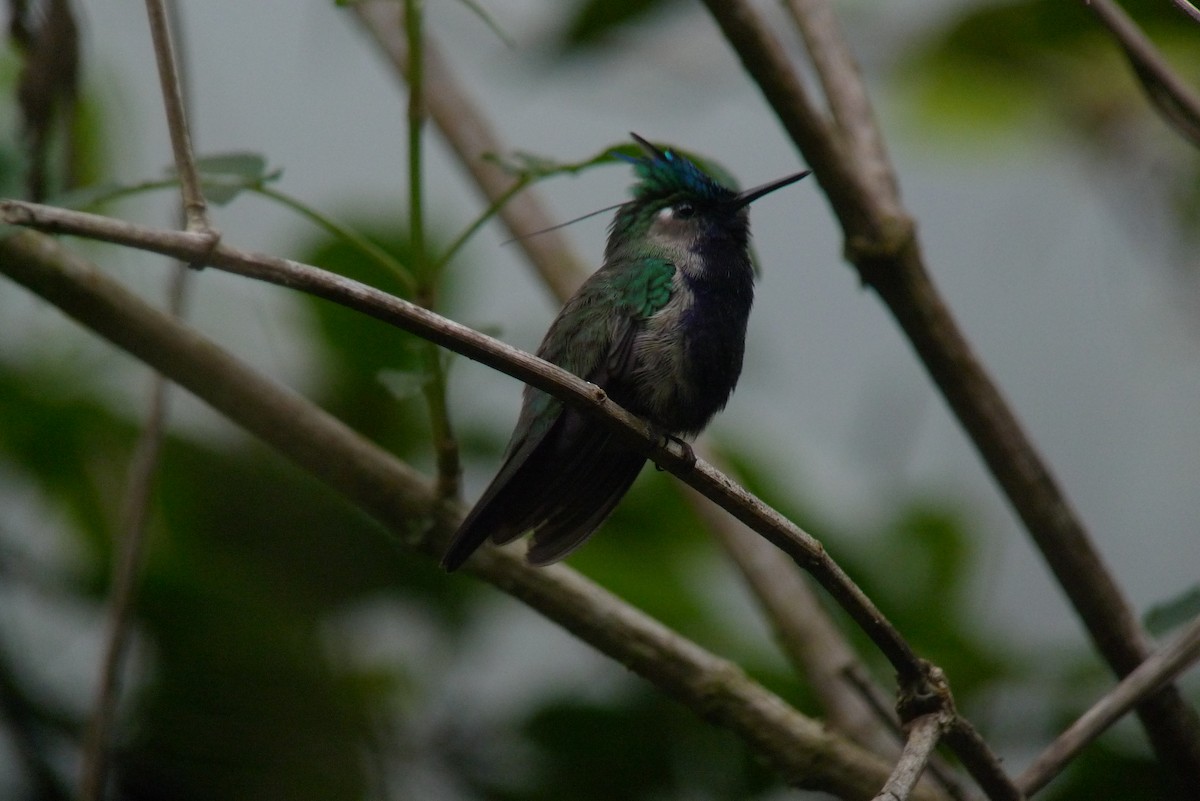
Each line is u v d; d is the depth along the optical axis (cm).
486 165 870
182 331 670
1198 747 661
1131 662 674
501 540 694
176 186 601
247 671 816
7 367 879
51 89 754
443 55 900
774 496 867
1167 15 903
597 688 833
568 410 721
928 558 853
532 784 810
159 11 493
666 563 894
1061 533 675
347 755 806
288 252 936
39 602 841
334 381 919
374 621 864
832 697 720
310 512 874
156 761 795
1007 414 682
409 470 687
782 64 677
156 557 830
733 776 807
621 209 902
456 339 516
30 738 792
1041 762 598
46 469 880
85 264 661
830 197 691
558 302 859
